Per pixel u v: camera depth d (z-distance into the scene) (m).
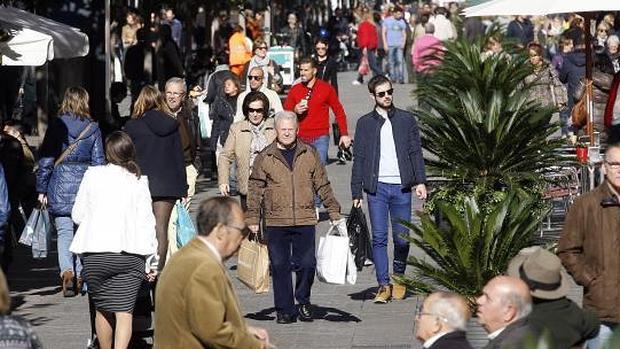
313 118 31.30
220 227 14.58
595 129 33.66
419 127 27.25
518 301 13.86
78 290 26.44
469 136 27.59
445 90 30.86
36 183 26.69
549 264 14.99
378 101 24.44
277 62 65.81
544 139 28.02
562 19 77.44
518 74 30.89
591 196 17.06
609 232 16.95
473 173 27.59
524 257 15.21
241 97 32.31
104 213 20.19
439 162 27.78
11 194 27.62
